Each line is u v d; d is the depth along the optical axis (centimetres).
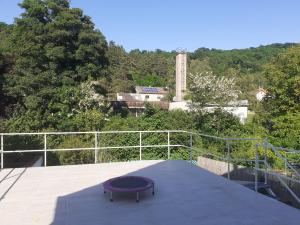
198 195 675
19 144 1401
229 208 594
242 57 9119
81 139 1738
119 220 539
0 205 616
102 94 3216
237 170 1273
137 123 2406
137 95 7256
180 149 2000
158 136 1948
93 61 3161
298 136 2512
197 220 538
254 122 3136
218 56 9375
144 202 631
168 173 875
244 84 5734
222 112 3044
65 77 2953
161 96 7538
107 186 656
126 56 9006
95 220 539
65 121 2553
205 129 2898
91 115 2483
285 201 984
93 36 3069
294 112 2827
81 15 3148
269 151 1733
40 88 2830
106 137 1806
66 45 3066
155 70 9525
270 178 1046
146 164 1002
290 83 2822
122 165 989
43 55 2950
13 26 3175
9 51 2897
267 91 3148
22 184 765
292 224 516
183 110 3094
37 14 3028
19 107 2562
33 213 573
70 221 536
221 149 2083
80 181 793
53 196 671
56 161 1504
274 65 3070
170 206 608
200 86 3144
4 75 2595
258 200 640
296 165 1542
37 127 2377
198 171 899
